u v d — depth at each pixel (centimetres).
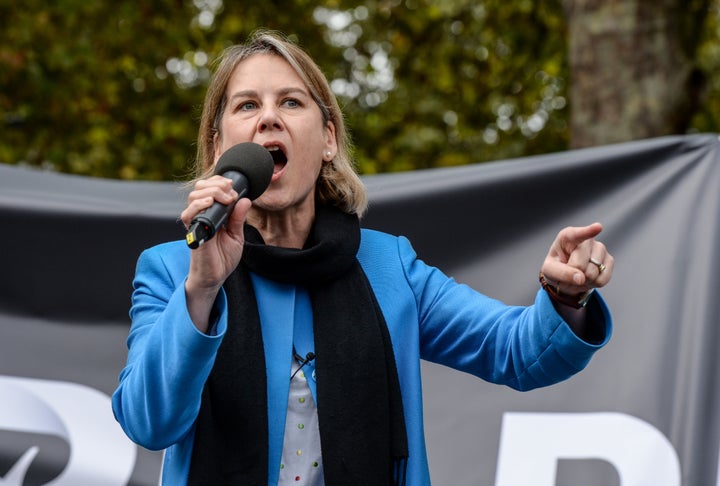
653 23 935
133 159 1644
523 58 1614
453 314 308
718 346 471
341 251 296
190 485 266
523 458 482
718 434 460
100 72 1590
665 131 939
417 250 520
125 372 279
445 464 486
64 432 511
